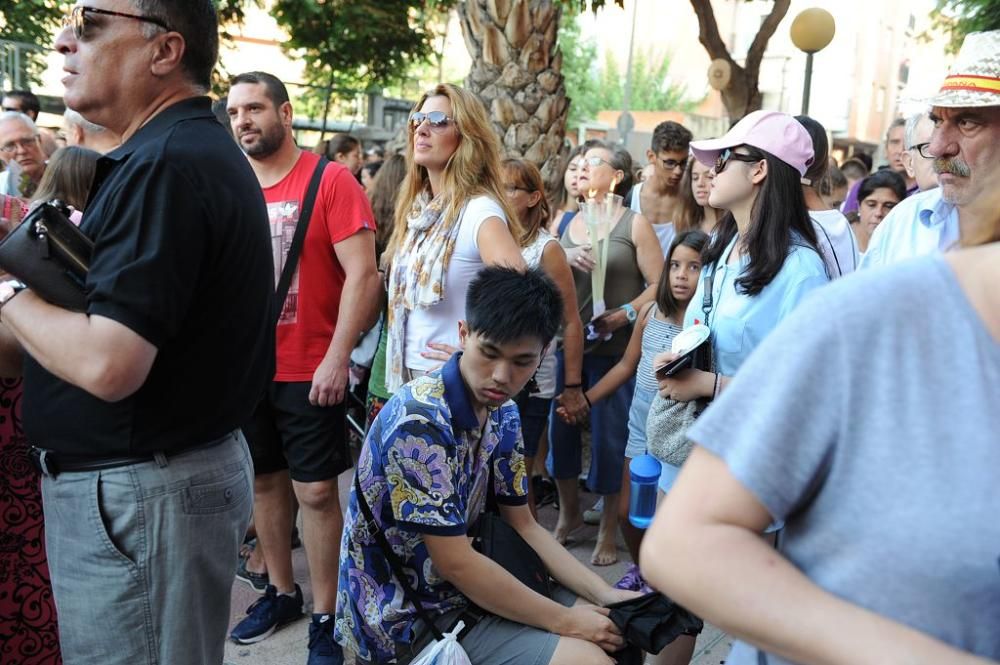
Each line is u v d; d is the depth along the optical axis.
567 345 3.68
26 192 5.04
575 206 5.61
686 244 3.34
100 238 1.73
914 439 0.86
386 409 2.09
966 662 0.81
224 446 2.02
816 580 0.93
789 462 0.90
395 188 4.75
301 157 3.25
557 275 3.59
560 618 2.03
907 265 0.91
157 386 1.83
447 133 2.93
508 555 2.12
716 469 0.92
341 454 3.17
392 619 2.10
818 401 0.89
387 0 15.09
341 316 3.12
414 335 3.01
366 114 17.22
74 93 1.88
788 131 2.39
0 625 2.31
